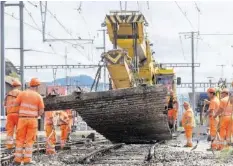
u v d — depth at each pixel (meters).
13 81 17.78
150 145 25.89
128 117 21.44
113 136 24.92
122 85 21.14
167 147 23.67
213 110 20.48
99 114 21.00
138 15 22.91
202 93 49.06
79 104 20.03
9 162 16.25
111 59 20.52
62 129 23.02
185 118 24.50
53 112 20.47
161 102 20.06
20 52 36.38
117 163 16.02
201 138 32.44
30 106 14.39
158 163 15.65
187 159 16.88
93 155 18.19
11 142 17.91
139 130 23.80
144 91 19.45
